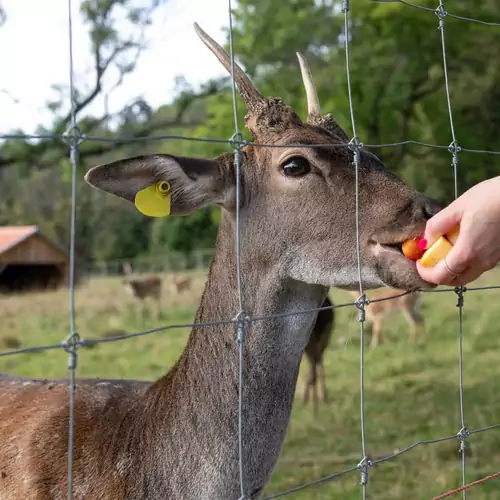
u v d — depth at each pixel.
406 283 0.85
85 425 0.93
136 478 0.88
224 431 0.88
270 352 0.91
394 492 1.60
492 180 0.75
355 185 0.89
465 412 2.17
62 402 0.98
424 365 2.90
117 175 0.82
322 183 0.90
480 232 0.73
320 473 1.74
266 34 3.69
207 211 7.01
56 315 5.23
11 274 9.23
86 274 10.80
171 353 3.46
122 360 3.27
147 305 5.63
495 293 5.18
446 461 1.80
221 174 0.90
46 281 9.23
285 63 3.77
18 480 0.91
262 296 0.92
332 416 2.23
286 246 0.91
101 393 0.99
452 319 4.05
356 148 0.82
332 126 0.99
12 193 13.09
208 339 0.91
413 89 3.66
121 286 8.06
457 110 3.59
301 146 0.78
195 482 0.87
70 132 0.61
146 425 0.90
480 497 1.56
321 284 0.91
